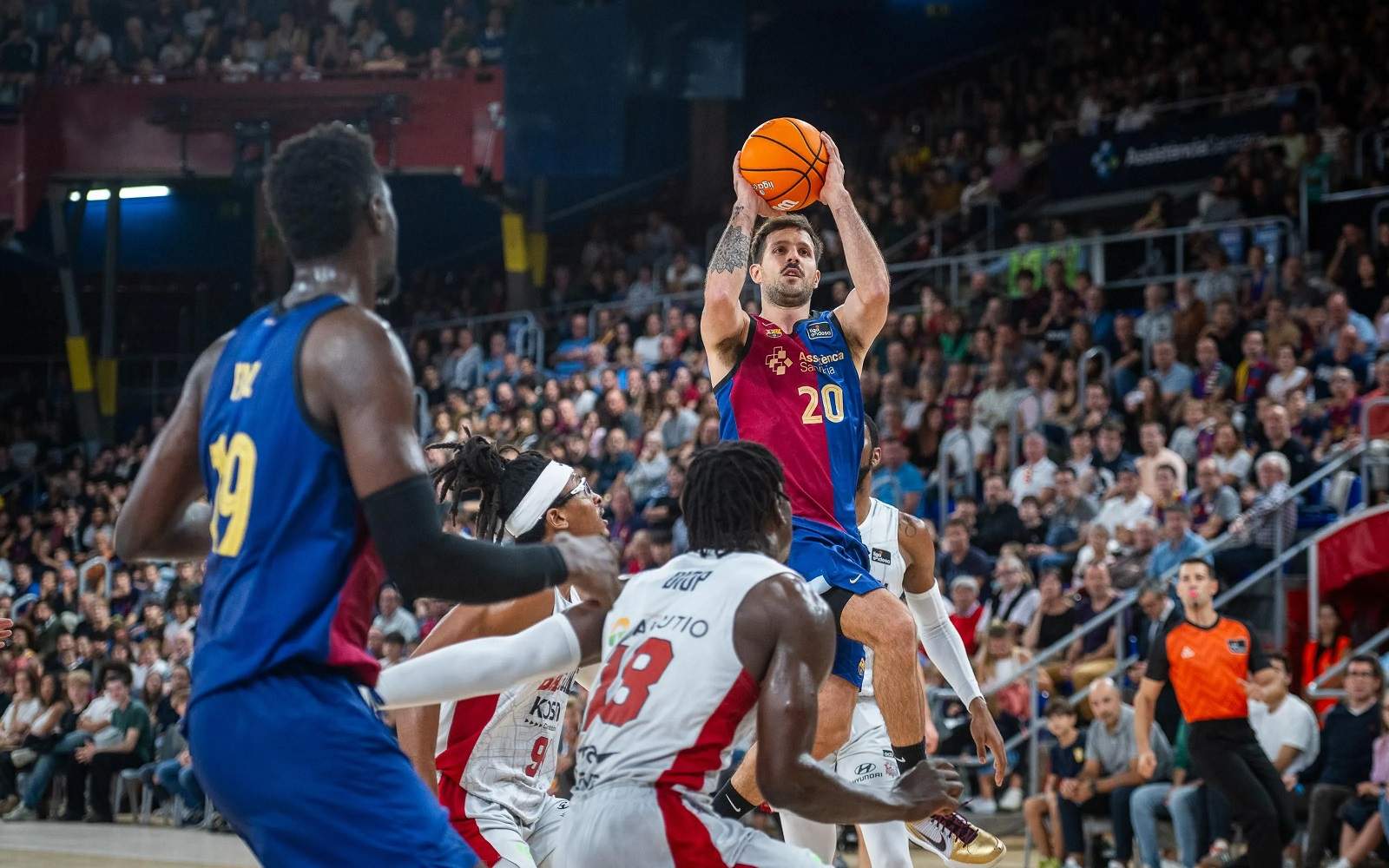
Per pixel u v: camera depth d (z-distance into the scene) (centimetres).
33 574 1731
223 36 2023
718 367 459
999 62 2323
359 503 270
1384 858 840
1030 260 1636
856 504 512
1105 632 1023
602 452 1486
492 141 1866
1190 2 2083
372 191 282
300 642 263
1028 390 1344
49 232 2219
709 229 2170
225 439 275
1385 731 823
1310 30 1836
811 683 287
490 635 392
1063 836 902
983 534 1191
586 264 2108
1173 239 1630
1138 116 1833
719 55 1888
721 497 306
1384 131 1609
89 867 930
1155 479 1098
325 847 260
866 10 2542
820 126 2497
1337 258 1405
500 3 1927
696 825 288
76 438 2127
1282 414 1087
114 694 1352
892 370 1446
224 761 263
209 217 2317
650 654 295
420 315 2159
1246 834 789
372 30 1988
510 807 418
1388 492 1044
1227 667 789
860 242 459
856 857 982
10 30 1994
